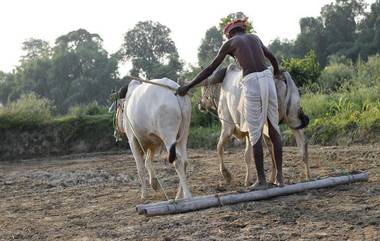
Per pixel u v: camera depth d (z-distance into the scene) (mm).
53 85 56188
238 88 9023
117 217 8477
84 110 25984
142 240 6965
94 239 7289
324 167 11906
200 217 7770
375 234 6457
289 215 7559
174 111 8414
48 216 9148
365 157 12820
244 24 8953
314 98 19797
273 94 8516
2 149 22484
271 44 55531
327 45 51312
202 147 20172
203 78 8555
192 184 11000
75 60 56812
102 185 12016
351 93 19328
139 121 8805
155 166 14469
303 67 22922
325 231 6738
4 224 8734
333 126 16797
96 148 22641
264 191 8438
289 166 12406
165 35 62469
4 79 58500
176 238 6895
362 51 45938
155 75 43344
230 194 8430
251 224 7254
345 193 8641
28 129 22969
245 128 8812
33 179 14258
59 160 20219
